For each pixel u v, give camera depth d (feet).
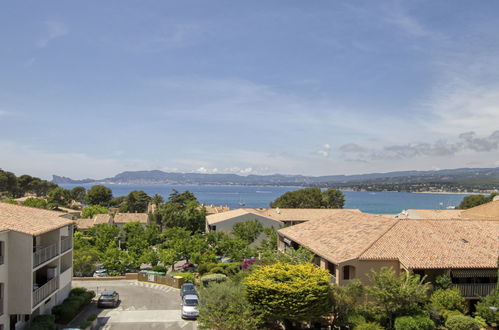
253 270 116.98
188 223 357.61
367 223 142.92
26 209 120.26
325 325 105.60
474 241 123.95
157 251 248.11
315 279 96.12
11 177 550.36
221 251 237.66
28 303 95.20
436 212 236.84
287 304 92.99
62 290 127.75
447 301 105.40
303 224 173.99
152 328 111.34
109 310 130.21
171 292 159.43
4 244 93.15
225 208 458.50
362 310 103.76
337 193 505.66
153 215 403.54
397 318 98.17
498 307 100.83
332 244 132.67
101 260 209.36
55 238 117.08
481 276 112.78
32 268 96.07
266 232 249.14
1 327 91.09
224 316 95.04
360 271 114.42
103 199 652.48
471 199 433.48
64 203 540.11
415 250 117.60
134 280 186.19
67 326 111.75
